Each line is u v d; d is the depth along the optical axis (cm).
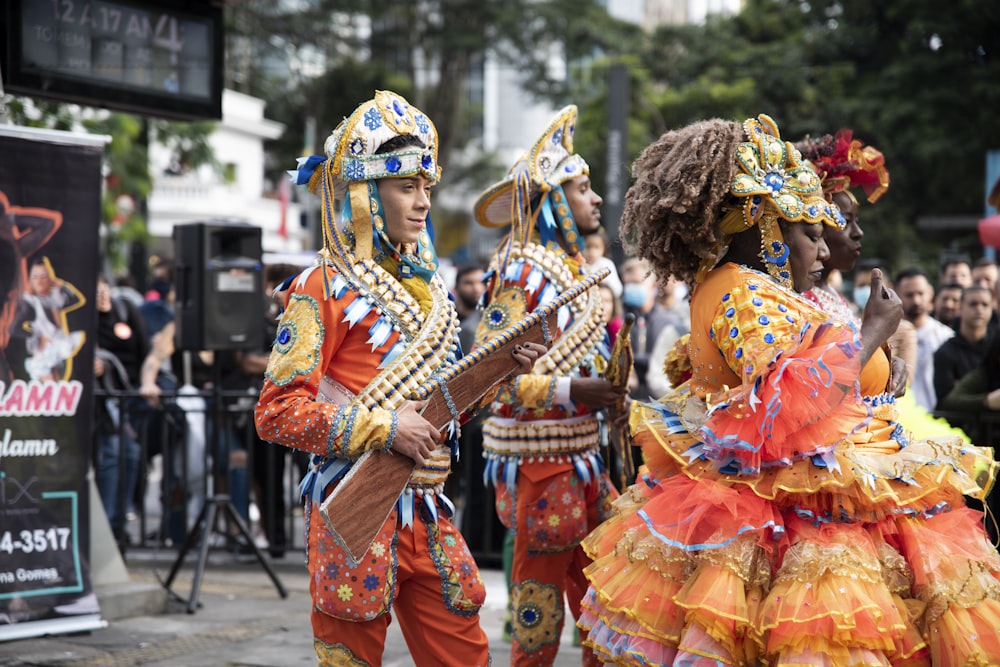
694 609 268
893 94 2200
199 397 703
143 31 573
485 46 3369
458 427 308
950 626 272
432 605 302
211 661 468
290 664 464
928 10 2164
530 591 403
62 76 539
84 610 503
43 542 489
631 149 2495
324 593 293
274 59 3625
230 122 2866
